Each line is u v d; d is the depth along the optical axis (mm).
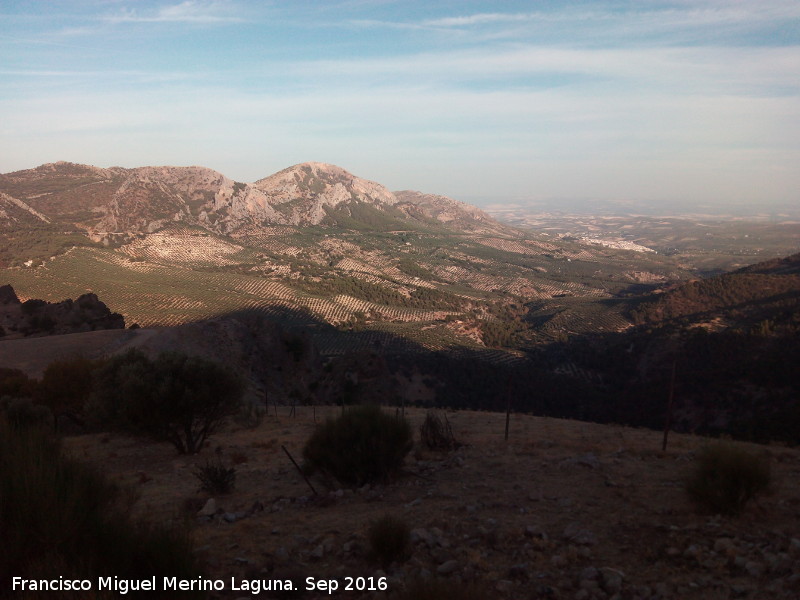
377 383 59688
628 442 17172
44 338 53406
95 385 19656
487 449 15594
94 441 21844
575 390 84062
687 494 9094
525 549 7352
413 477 12234
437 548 7461
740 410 58594
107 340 53281
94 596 4855
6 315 68625
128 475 15242
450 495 10602
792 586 5820
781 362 65375
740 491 8344
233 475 12477
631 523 8297
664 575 6387
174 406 17859
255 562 7281
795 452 14883
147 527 6234
